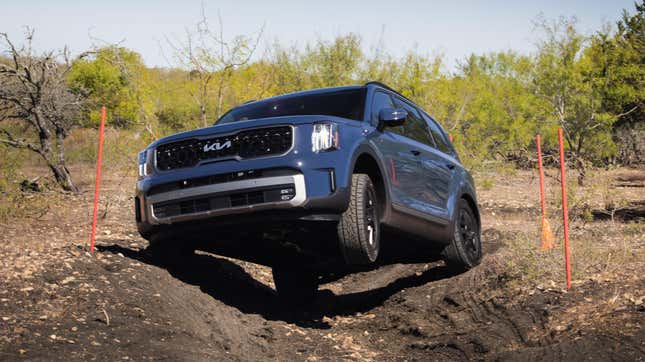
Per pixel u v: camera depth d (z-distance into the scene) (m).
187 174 5.61
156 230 5.94
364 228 5.63
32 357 4.32
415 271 8.96
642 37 26.33
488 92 22.91
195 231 5.79
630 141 25.19
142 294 5.77
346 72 18.45
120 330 4.98
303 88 18.14
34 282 5.62
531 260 7.15
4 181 12.03
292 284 7.56
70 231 9.30
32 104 14.39
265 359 5.38
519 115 22.09
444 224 7.50
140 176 6.04
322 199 5.37
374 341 6.32
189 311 5.84
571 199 9.39
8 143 14.00
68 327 4.86
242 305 6.89
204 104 14.72
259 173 5.43
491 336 5.67
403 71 19.66
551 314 5.75
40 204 11.48
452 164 8.20
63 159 14.70
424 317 6.79
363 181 5.74
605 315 5.39
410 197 6.72
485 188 19.11
